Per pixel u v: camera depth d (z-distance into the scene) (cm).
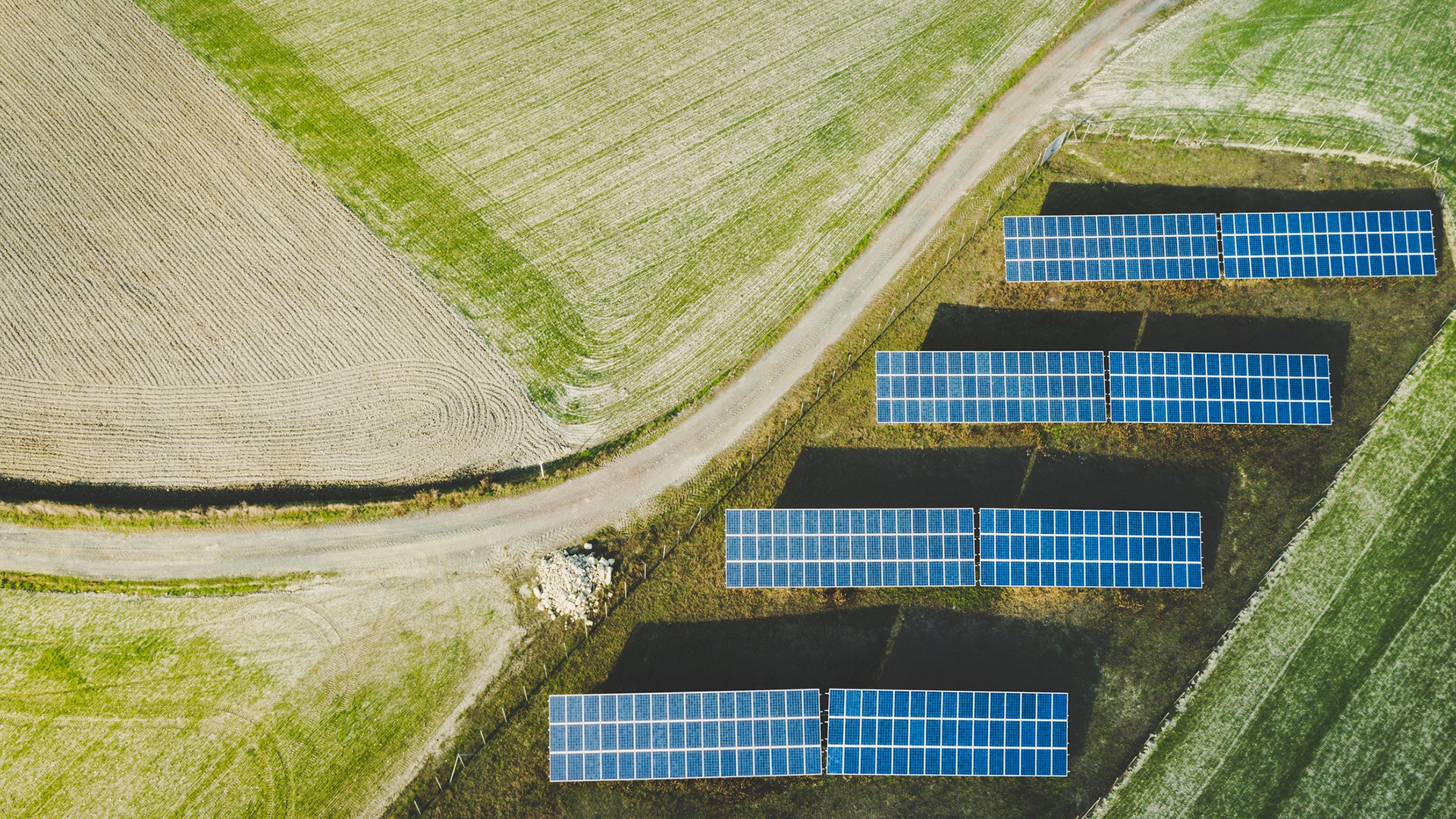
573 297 4475
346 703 3584
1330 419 3991
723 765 3409
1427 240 4325
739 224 4700
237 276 4531
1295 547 3841
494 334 4369
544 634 3706
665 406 4184
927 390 4016
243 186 4828
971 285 4475
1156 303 4378
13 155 4938
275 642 3688
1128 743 3553
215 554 3841
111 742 3503
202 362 4288
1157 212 4691
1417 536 3838
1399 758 3484
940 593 3794
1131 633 3722
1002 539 3716
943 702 3444
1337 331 4288
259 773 3466
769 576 3681
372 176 4869
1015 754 3425
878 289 4494
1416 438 4028
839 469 4044
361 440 4097
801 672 3691
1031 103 5100
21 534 3862
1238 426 4078
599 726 3388
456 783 3472
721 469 4041
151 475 4019
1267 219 4362
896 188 4816
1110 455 4047
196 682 3612
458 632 3716
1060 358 4012
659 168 4909
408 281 4522
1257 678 3628
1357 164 4744
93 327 4388
